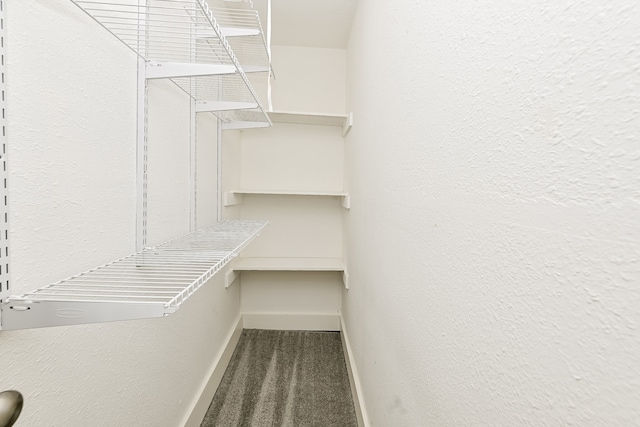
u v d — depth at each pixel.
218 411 1.74
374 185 1.44
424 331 0.83
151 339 1.17
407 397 0.96
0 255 0.59
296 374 2.10
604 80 0.33
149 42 1.10
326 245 2.75
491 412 0.52
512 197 0.48
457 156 0.65
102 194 0.90
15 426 0.63
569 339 0.37
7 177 0.60
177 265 0.91
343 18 2.23
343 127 2.63
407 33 0.99
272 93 2.67
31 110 0.66
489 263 0.54
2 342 0.60
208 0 1.73
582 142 0.35
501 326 0.50
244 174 2.69
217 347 1.99
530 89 0.44
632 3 0.30
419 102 0.88
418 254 0.87
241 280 2.74
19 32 0.63
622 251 0.31
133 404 1.05
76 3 0.73
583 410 0.35
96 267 0.88
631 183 0.30
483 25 0.56
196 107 1.59
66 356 0.76
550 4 0.40
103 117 0.90
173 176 1.36
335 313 2.78
